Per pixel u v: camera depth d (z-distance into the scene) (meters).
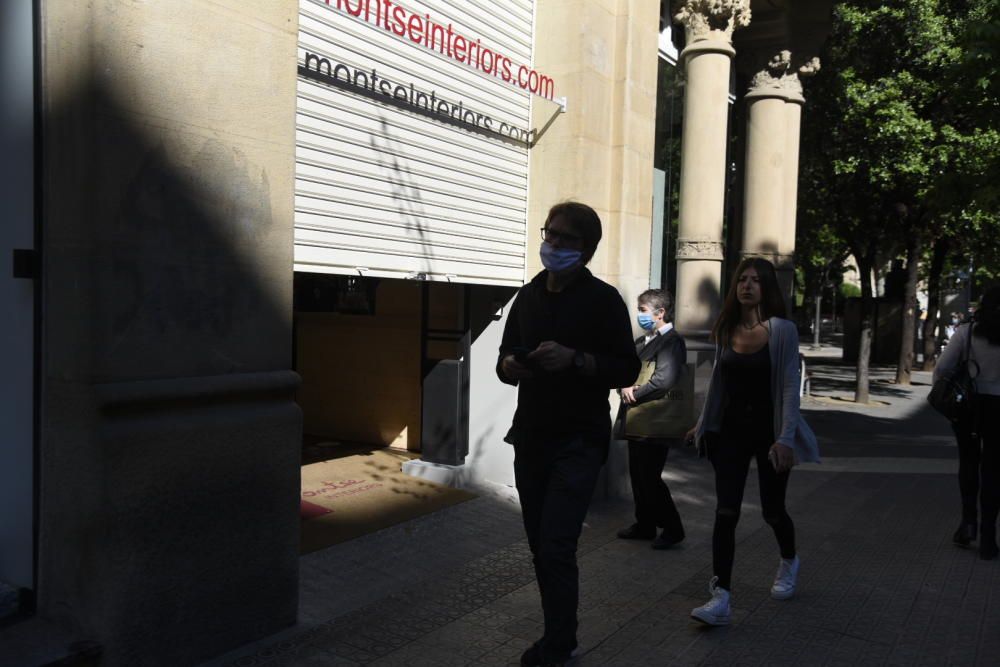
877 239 16.61
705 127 9.61
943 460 9.26
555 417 3.43
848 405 15.86
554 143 6.47
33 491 3.26
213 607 3.49
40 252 3.18
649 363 5.32
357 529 5.30
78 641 3.11
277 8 3.75
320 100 4.52
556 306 3.48
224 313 3.54
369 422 7.85
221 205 3.51
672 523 5.41
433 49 5.39
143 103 3.18
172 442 3.28
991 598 4.63
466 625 4.06
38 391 3.21
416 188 5.32
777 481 4.32
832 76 15.71
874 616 4.33
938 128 14.95
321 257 4.61
